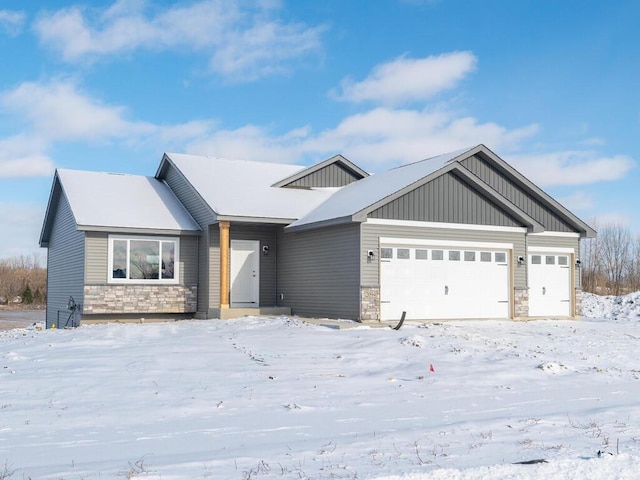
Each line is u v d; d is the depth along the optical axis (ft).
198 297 79.05
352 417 30.91
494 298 76.18
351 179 91.09
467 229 74.38
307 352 49.34
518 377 43.24
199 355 47.47
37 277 260.83
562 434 26.76
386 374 42.91
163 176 92.58
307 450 23.94
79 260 77.51
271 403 34.19
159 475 20.12
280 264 81.41
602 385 41.42
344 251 69.92
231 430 28.14
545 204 84.48
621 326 76.48
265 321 67.77
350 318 68.54
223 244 73.46
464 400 35.65
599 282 179.73
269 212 75.66
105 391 36.58
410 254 70.85
